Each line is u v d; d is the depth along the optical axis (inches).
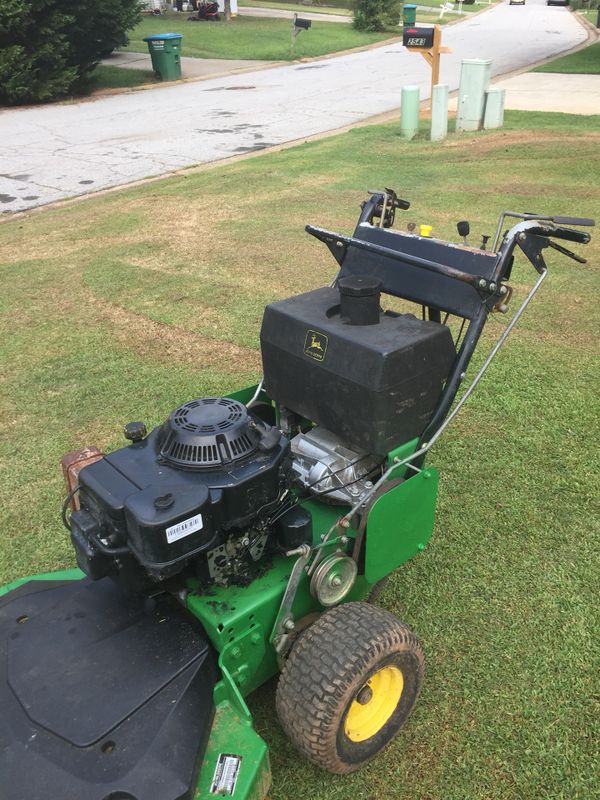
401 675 104.1
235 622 94.7
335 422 109.9
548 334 242.2
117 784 79.0
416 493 110.8
